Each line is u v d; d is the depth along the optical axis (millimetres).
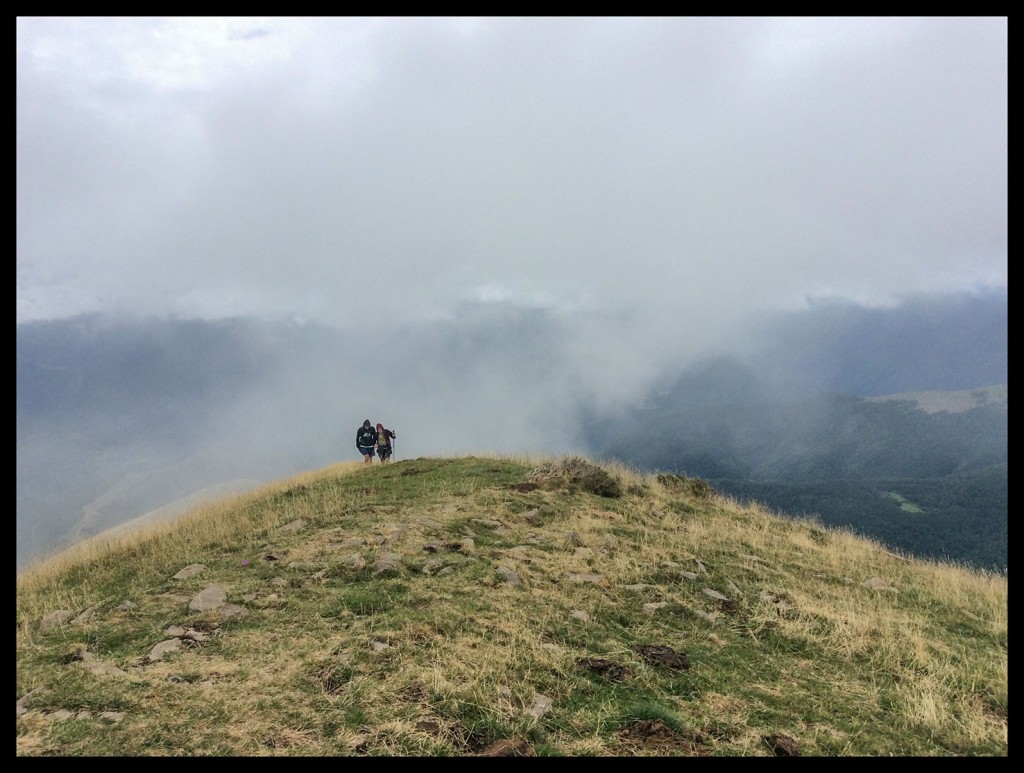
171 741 4500
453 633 6621
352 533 10469
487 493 13766
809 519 16172
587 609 7781
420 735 4680
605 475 15336
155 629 6707
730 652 6957
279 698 5176
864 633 7805
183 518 13250
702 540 11828
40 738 4508
